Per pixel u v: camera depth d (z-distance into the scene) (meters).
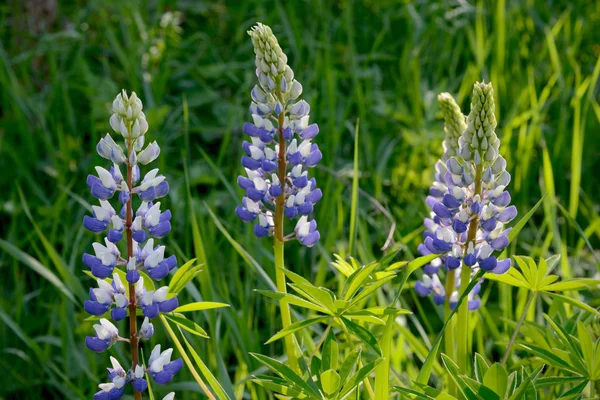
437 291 1.02
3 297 1.32
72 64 1.77
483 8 1.91
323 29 1.76
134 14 1.81
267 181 0.98
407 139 1.46
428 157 1.42
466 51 1.78
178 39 1.93
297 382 0.91
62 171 1.43
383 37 1.88
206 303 0.96
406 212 1.36
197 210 1.26
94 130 1.43
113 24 1.94
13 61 1.76
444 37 1.82
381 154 1.50
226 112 1.63
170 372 0.92
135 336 0.91
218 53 1.90
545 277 0.96
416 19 1.79
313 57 1.71
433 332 1.24
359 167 1.47
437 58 1.79
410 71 1.66
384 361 0.93
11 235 1.35
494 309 1.24
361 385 1.04
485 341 1.20
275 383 0.92
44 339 1.20
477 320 1.12
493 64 1.63
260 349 1.17
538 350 0.96
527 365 1.05
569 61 1.69
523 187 1.40
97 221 0.91
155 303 0.91
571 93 1.63
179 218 1.36
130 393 1.20
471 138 0.93
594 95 1.68
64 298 1.21
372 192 1.42
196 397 1.13
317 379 0.94
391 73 1.76
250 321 1.20
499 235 0.94
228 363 1.22
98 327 0.91
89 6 1.87
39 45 1.79
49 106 1.63
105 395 0.91
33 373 1.24
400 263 0.95
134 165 0.91
